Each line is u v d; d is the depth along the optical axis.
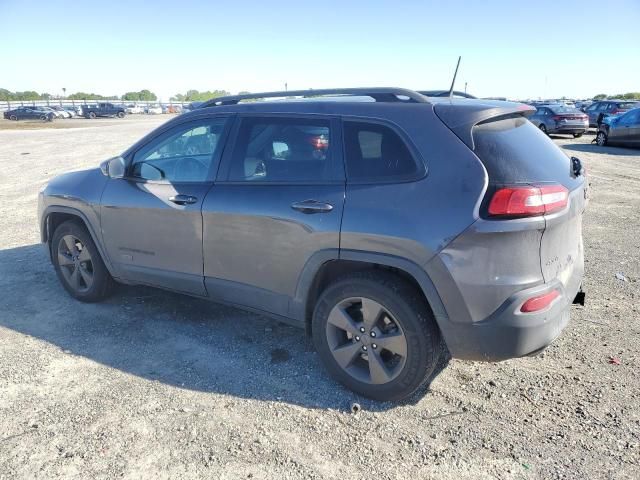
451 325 2.87
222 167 3.70
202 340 4.06
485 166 2.78
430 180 2.88
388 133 3.06
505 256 2.73
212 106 3.90
